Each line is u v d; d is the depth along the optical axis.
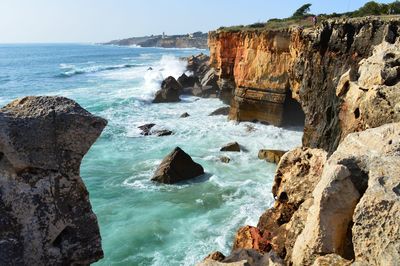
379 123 13.05
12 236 5.58
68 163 5.98
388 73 14.61
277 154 26.97
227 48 44.50
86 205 6.18
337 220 6.96
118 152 29.34
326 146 23.06
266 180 23.56
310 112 26.66
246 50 39.28
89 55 182.50
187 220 18.52
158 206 20.12
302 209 9.26
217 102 50.94
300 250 7.25
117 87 62.16
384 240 5.86
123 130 35.47
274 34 35.81
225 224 17.94
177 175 23.36
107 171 25.25
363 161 7.70
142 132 34.59
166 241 16.61
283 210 10.85
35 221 5.74
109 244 16.42
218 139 33.00
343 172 7.18
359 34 22.91
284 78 36.12
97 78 76.69
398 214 5.87
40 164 5.77
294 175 10.93
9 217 5.58
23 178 5.69
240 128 36.44
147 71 85.44
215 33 50.94
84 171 25.11
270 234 10.65
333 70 24.39
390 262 5.61
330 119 23.53
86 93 55.72
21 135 5.65
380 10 37.69
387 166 7.08
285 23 45.19
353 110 15.82
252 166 26.25
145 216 18.95
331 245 6.82
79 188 6.11
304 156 11.22
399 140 8.08
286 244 8.95
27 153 5.67
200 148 30.53
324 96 24.95
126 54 195.88
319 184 7.64
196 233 17.17
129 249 16.03
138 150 29.94
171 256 15.45
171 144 31.53
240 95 38.72
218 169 25.69
